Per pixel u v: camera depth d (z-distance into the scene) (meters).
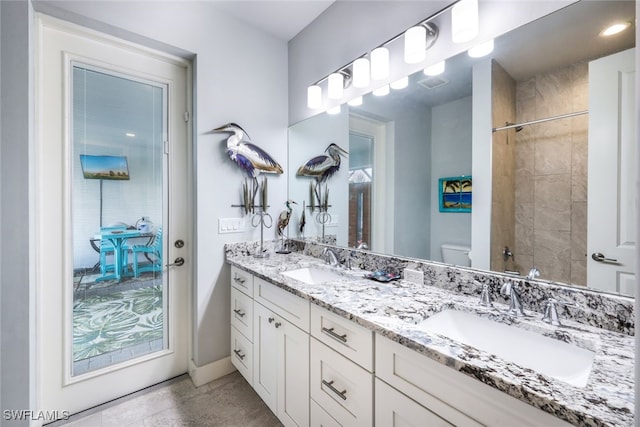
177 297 1.95
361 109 1.72
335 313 1.04
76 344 1.61
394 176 1.54
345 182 1.85
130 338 1.79
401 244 1.51
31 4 1.36
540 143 1.03
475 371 0.64
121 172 1.75
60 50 1.53
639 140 0.39
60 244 1.54
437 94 1.33
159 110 1.88
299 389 1.27
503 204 1.13
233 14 2.00
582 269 0.94
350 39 1.76
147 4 1.66
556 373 0.79
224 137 1.98
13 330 1.26
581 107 0.94
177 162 1.95
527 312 0.98
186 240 1.99
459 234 1.26
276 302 1.44
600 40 0.90
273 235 2.24
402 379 0.82
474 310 1.01
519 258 1.08
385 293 1.20
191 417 1.57
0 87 1.23
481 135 1.19
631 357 0.69
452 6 1.22
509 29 1.08
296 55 2.24
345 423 1.01
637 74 0.39
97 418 1.55
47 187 1.50
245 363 1.76
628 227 0.86
